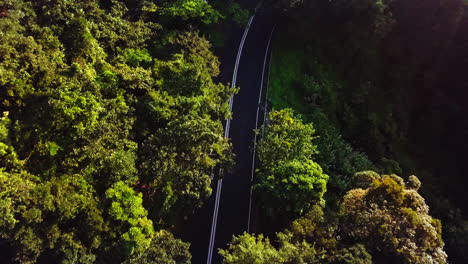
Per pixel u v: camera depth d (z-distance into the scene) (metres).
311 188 27.27
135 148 25.55
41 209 21.03
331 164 36.50
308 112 40.84
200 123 26.02
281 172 28.12
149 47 32.97
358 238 25.48
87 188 23.19
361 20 43.53
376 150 43.31
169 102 27.12
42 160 22.91
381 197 26.59
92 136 24.28
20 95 23.44
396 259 24.77
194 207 27.94
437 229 26.36
